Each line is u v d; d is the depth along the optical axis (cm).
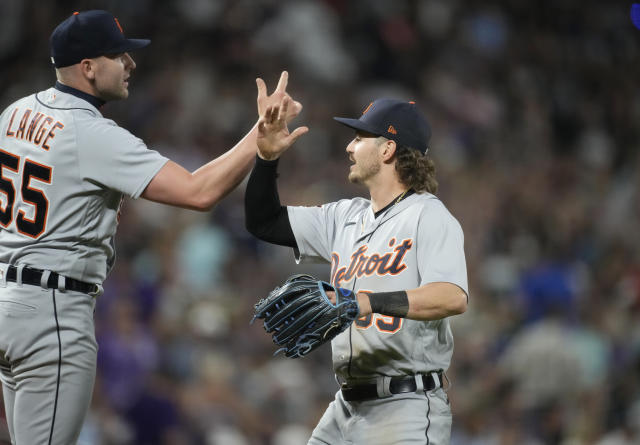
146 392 2820
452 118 5588
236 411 3052
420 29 5962
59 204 1353
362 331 1451
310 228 1580
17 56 4756
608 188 5522
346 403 1516
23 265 1350
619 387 3281
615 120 6319
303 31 5400
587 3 6794
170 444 2773
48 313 1345
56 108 1380
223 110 4800
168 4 5206
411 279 1443
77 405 1367
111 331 3091
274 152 1459
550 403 3216
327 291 1343
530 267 4262
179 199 1355
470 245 4472
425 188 1516
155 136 4503
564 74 6375
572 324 3653
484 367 3466
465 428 3206
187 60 4978
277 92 1405
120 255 3572
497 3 6469
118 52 1398
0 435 1636
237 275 3788
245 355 3319
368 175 1513
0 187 1401
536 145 5744
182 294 3503
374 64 5594
